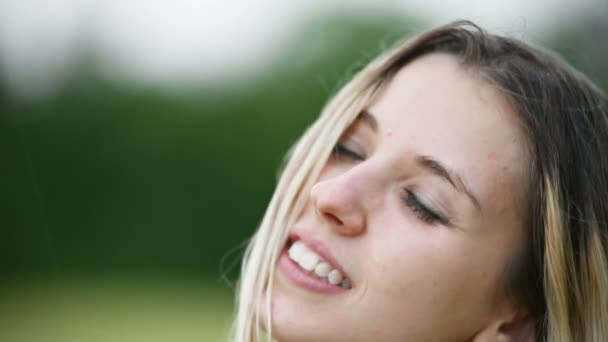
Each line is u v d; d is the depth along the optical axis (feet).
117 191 79.92
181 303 64.54
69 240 79.25
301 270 13.28
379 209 12.92
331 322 12.80
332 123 14.56
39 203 57.57
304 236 13.14
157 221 79.77
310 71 81.82
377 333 12.72
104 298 64.28
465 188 12.73
